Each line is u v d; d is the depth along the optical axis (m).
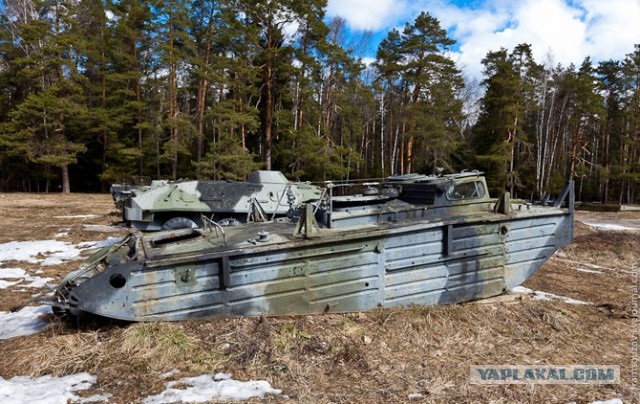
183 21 24.75
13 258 8.53
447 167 28.75
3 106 30.64
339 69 23.81
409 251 5.43
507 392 3.69
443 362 4.27
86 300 4.22
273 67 24.83
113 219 14.51
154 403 3.31
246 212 10.91
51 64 26.25
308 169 27.06
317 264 4.95
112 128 29.41
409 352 4.48
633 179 32.78
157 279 4.39
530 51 30.08
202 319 4.57
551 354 4.60
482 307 5.71
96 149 32.66
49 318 5.17
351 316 5.10
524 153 31.25
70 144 27.45
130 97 30.12
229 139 22.16
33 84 28.81
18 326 4.98
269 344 4.25
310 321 4.82
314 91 23.91
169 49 24.62
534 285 7.71
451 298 5.77
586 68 35.19
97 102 31.05
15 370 3.87
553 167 35.56
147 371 3.81
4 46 30.64
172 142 25.38
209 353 4.10
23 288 6.56
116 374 3.75
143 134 30.34
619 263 10.17
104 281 4.25
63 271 7.61
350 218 5.62
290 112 25.31
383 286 5.31
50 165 30.33
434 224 5.48
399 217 5.81
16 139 26.69
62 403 3.29
